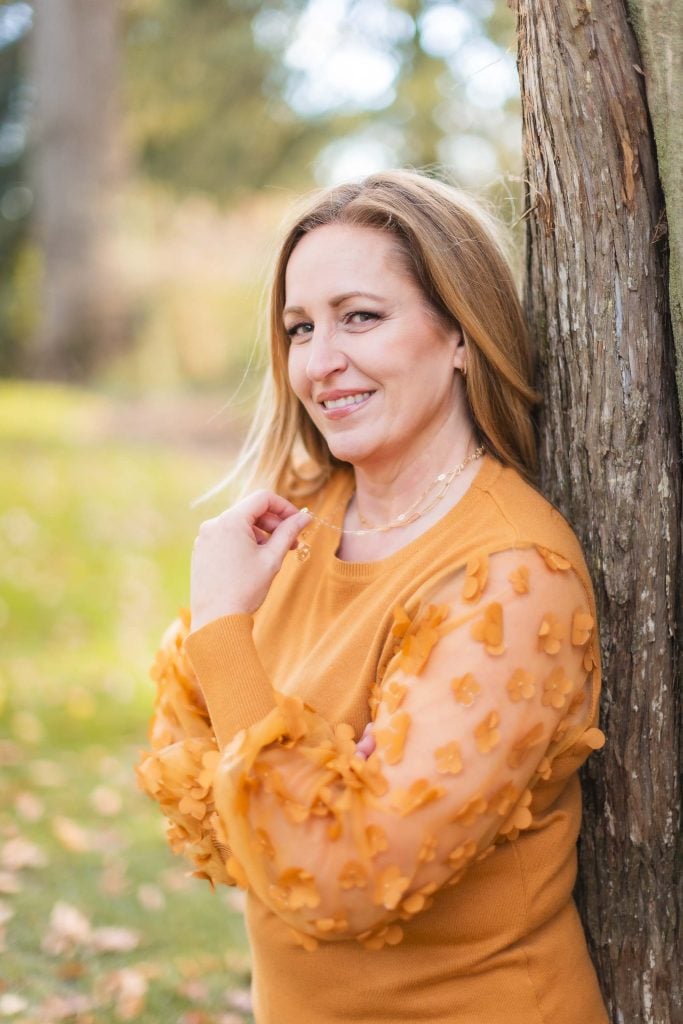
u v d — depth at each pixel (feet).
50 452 31.81
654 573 5.80
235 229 60.64
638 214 5.66
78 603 22.07
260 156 59.93
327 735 4.99
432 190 5.83
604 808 6.04
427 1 50.16
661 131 5.50
